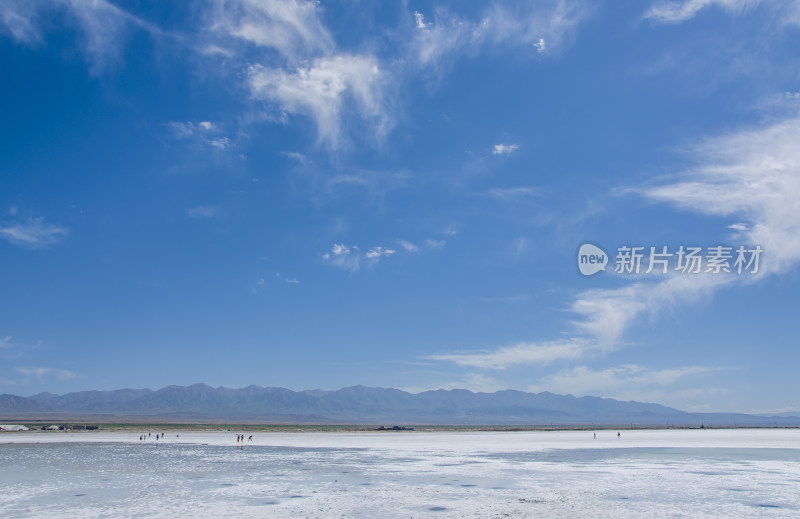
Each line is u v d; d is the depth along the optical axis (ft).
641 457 171.63
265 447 230.27
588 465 145.38
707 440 276.62
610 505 84.23
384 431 478.18
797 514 77.87
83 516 75.97
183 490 99.35
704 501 87.76
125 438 312.71
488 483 109.09
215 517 75.25
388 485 106.11
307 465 146.61
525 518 74.74
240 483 108.78
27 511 79.51
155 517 75.25
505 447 226.79
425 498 90.48
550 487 103.24
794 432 395.96
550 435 360.69
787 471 129.90
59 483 108.88
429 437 337.11
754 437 307.78
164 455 183.21
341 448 222.48
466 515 76.69
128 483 108.68
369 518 74.59
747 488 101.50
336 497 91.50
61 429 441.27
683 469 134.82
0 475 123.34
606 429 537.65
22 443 260.42
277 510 80.02
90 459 166.71
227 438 314.14
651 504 85.15
